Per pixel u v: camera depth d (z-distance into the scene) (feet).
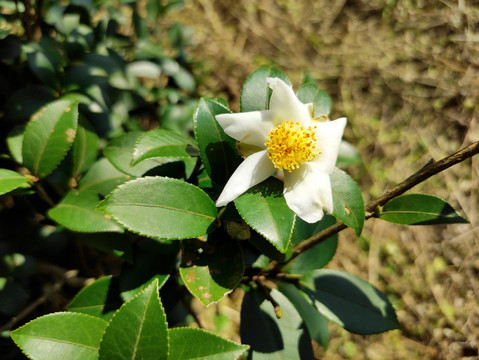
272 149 0.60
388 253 1.80
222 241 0.64
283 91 0.61
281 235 0.56
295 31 2.27
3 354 0.84
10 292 0.84
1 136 0.98
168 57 1.29
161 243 0.74
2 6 1.06
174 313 1.12
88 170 0.84
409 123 2.05
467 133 2.00
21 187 0.66
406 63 2.18
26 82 1.05
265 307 0.79
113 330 0.49
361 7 2.33
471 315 1.71
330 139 0.63
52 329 0.55
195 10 2.15
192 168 0.77
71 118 0.67
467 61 2.14
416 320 1.69
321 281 0.78
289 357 0.77
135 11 1.26
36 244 0.95
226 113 0.64
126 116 1.17
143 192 0.57
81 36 1.05
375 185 1.91
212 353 0.54
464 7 2.22
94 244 0.72
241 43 2.17
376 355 1.61
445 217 0.61
